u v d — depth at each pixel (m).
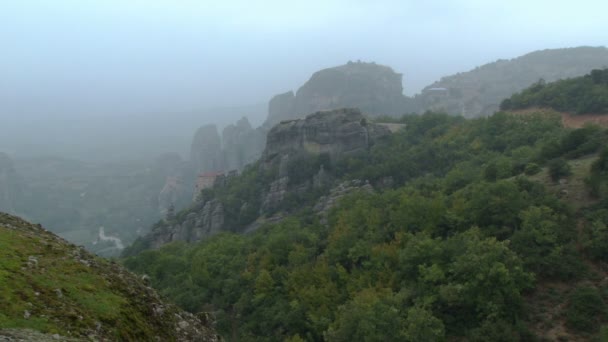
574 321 38.97
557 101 107.44
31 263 16.56
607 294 40.38
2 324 13.01
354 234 63.91
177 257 83.38
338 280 56.94
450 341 41.38
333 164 128.12
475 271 43.09
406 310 43.09
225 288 65.94
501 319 40.19
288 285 59.25
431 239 52.19
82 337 14.29
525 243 46.56
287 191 126.25
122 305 17.20
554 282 43.81
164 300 21.08
